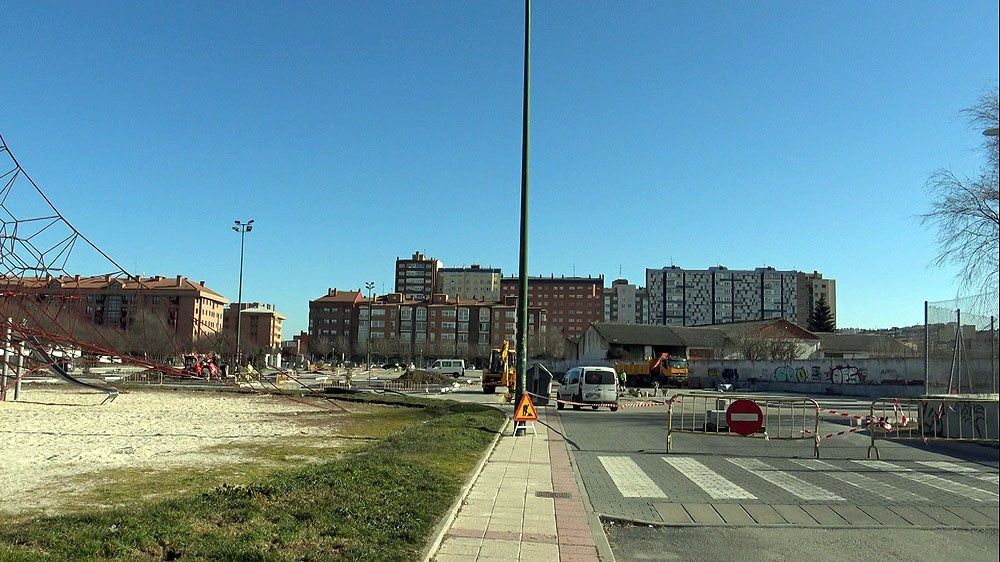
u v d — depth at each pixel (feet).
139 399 115.34
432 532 25.26
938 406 68.39
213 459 46.34
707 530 28.76
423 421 78.13
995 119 99.30
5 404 98.37
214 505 25.55
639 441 61.82
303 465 43.68
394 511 26.84
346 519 25.05
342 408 100.99
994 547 26.32
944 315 75.66
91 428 67.46
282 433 65.46
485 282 643.86
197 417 83.20
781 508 32.99
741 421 54.03
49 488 34.68
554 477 40.27
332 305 504.02
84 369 195.52
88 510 29.25
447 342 463.01
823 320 410.93
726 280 597.93
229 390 142.00
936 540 27.30
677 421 82.69
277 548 21.26
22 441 55.77
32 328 98.53
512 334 483.92
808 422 81.92
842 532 28.53
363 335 496.64
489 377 158.20
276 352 312.91
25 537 20.39
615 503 33.86
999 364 62.90
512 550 24.45
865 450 56.59
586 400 104.27
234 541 21.26
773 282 596.70
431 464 40.04
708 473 43.55
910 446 59.77
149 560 19.43
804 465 47.52
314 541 22.33
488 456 48.24
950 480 41.63
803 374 192.03
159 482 36.58
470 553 23.85
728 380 215.51
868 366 170.60
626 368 210.79
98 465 43.04
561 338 451.53
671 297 595.47
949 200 110.32
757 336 275.39
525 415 62.28
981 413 62.13
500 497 33.68
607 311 590.14
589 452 53.72
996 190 103.40
